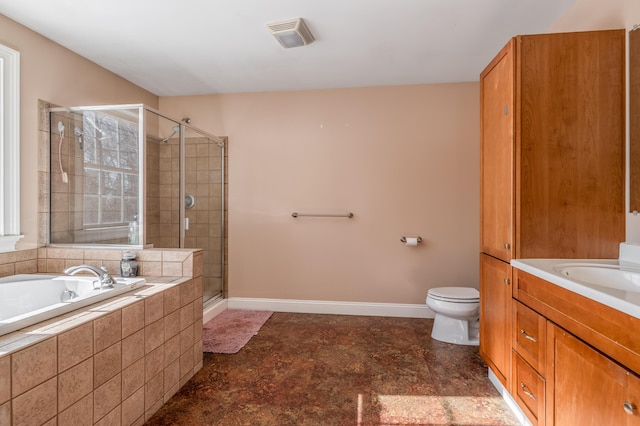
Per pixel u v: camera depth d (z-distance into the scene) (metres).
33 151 2.19
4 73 2.02
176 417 1.67
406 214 3.17
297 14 1.99
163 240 2.55
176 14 1.99
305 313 3.29
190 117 3.45
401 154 3.17
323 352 2.42
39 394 1.12
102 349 1.39
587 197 1.63
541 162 1.64
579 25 1.89
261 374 2.10
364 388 1.94
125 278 1.98
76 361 1.27
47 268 2.23
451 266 3.13
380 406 1.76
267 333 2.77
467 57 2.58
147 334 1.66
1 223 2.02
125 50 2.45
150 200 2.39
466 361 2.28
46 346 1.15
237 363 2.25
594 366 1.07
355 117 3.22
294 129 3.31
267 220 3.37
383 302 3.22
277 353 2.40
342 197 3.25
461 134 3.10
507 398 1.78
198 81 3.08
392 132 3.18
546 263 1.53
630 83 1.57
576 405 1.16
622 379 0.95
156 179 2.47
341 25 2.12
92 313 1.41
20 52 2.09
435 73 2.89
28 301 1.93
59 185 2.32
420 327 2.91
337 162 3.25
